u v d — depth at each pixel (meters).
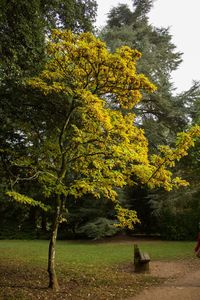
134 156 8.24
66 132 9.52
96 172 8.73
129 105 8.76
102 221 23.61
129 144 8.52
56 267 11.89
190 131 8.29
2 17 8.31
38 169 9.19
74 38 8.28
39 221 26.53
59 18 10.42
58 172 9.01
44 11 9.74
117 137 8.59
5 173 10.41
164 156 8.80
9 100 10.01
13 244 20.86
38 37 9.22
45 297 7.80
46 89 8.54
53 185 9.25
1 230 26.00
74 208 25.38
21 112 10.20
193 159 20.33
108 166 8.71
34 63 9.45
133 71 8.09
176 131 25.27
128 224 9.35
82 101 8.19
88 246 20.00
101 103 8.12
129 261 13.66
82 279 9.93
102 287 8.95
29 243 21.78
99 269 11.80
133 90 8.42
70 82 8.90
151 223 26.14
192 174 21.44
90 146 8.77
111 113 8.55
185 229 23.81
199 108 23.34
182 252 16.48
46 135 10.07
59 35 8.34
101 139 8.47
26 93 9.85
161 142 24.86
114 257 14.77
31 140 10.23
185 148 8.38
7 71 8.95
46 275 10.45
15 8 8.49
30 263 12.80
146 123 24.81
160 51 26.88
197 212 23.67
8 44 8.81
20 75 9.08
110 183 8.64
